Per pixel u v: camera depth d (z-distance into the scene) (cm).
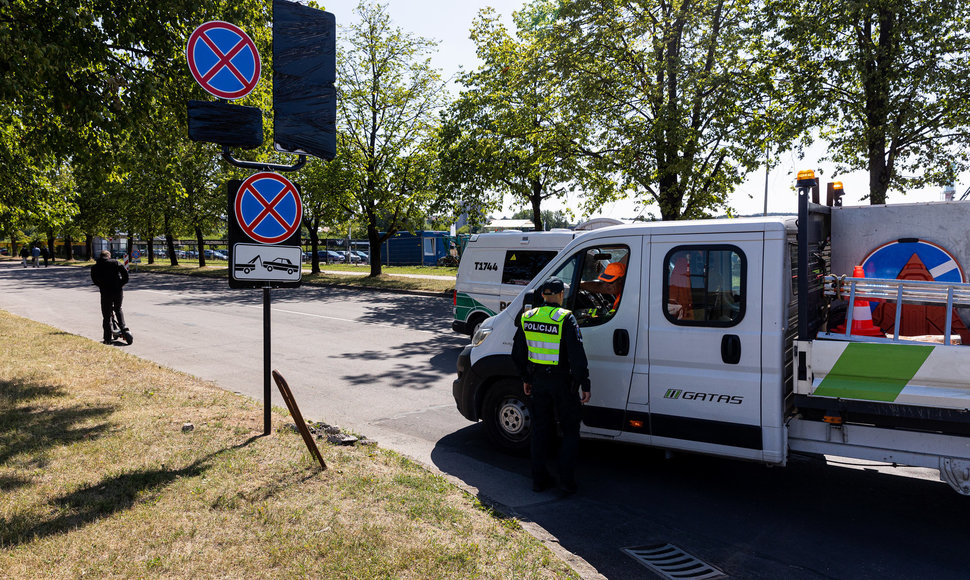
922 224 518
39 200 1273
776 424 439
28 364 881
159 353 1093
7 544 348
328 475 465
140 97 840
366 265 4481
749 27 1611
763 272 445
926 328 474
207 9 888
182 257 6562
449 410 727
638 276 500
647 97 1719
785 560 378
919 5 1398
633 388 500
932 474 521
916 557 382
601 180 1883
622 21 1711
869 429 414
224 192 3788
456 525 387
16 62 699
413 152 2805
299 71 536
